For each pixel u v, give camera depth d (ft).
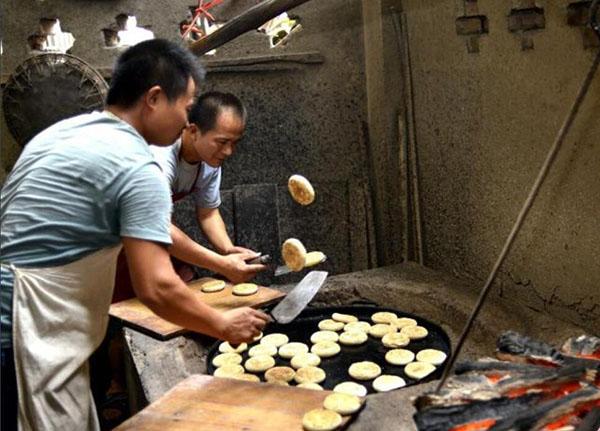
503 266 9.70
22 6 11.44
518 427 5.08
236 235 12.73
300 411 6.39
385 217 12.66
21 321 5.90
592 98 7.65
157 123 6.21
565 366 5.89
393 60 11.68
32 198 5.94
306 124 12.71
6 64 11.50
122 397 11.02
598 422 5.12
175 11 12.01
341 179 13.01
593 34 7.45
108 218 5.91
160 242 5.90
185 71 6.18
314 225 13.08
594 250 8.00
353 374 8.02
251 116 12.50
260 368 8.27
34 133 11.48
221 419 6.26
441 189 11.03
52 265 5.94
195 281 10.03
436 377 7.75
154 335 8.21
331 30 12.50
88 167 5.85
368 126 12.90
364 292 10.65
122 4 11.76
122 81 6.10
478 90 9.71
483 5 9.33
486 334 8.77
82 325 6.15
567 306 8.58
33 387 5.95
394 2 11.49
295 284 11.39
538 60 8.43
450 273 11.08
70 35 12.19
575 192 8.18
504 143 9.32
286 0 10.01
